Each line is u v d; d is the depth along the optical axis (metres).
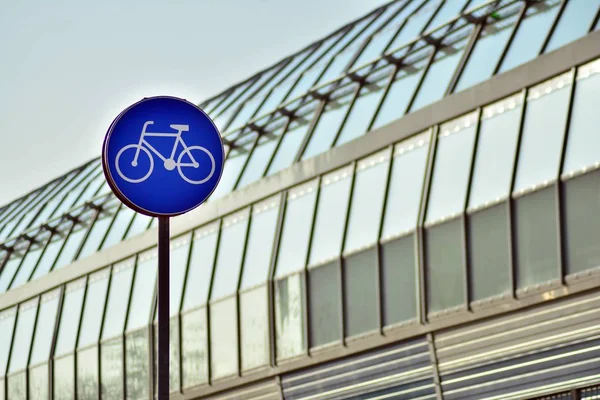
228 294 34.12
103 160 16.31
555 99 26.34
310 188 32.62
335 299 30.48
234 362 33.53
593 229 24.64
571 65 26.23
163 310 15.80
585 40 26.06
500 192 26.62
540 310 25.55
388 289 28.95
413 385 28.36
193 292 35.66
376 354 29.33
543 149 26.11
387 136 30.42
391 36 35.69
